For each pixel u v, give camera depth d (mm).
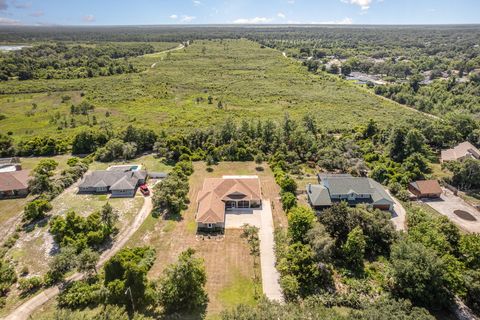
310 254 43438
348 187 61688
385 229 49594
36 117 118188
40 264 47375
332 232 49562
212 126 101375
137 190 69125
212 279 44062
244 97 149250
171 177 67562
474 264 42281
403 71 198375
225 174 76875
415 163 74125
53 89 156500
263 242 51938
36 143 89000
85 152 89312
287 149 86250
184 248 50656
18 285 43375
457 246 46594
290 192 63688
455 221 57500
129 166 78750
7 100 139500
